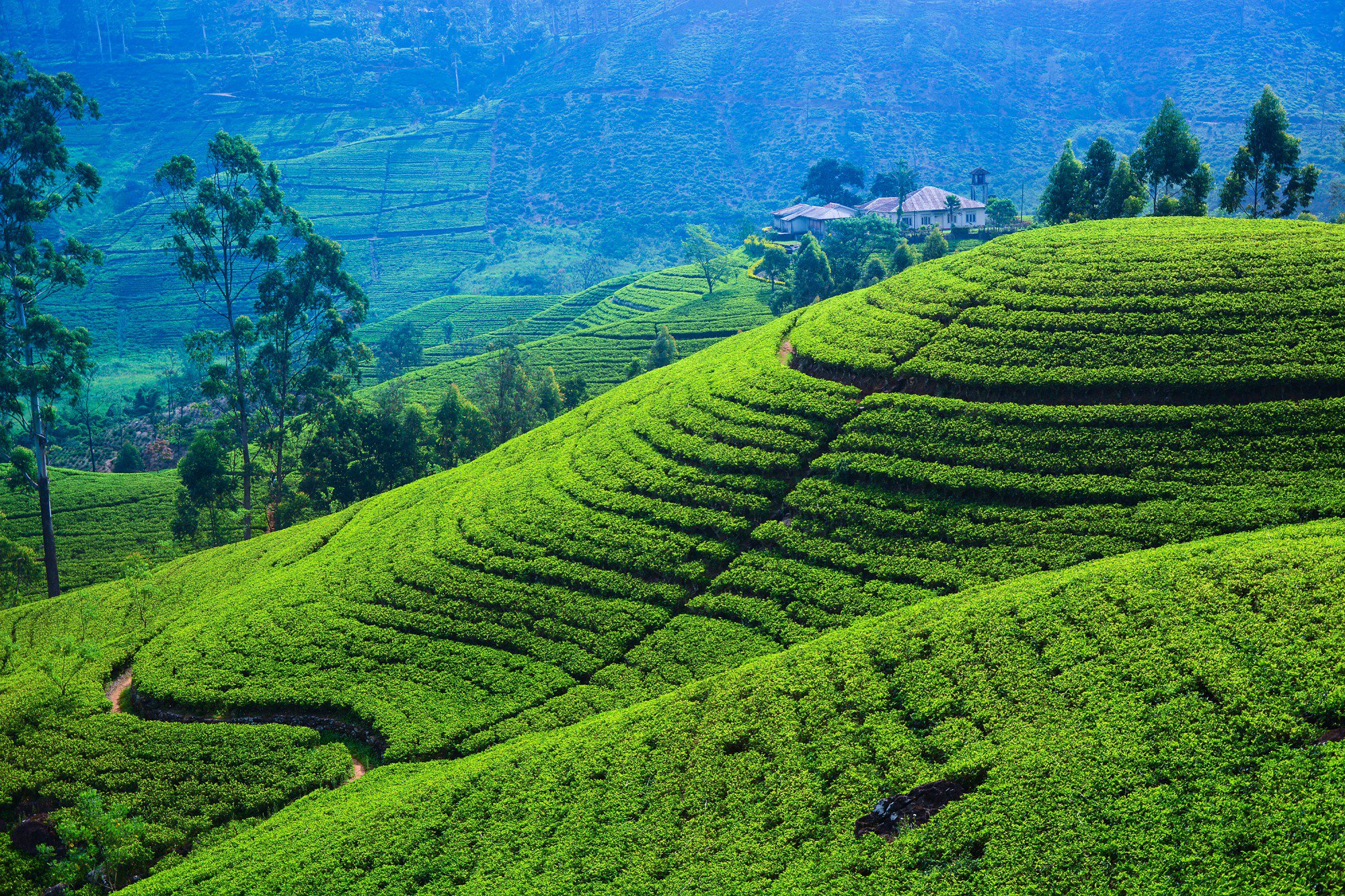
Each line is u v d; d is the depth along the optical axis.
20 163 74.69
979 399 48.22
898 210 162.75
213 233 84.19
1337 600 27.83
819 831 27.34
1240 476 39.75
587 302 188.12
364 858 31.20
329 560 56.47
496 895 28.30
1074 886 22.80
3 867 36.59
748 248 193.12
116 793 39.06
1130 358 46.53
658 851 28.47
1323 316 45.62
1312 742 24.11
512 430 97.12
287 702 43.09
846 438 48.62
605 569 47.00
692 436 54.31
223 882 31.72
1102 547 38.34
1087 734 26.56
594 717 37.47
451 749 38.75
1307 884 20.81
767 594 42.41
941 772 27.55
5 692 47.12
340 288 89.94
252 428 95.88
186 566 67.62
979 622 32.69
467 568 49.91
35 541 92.00
